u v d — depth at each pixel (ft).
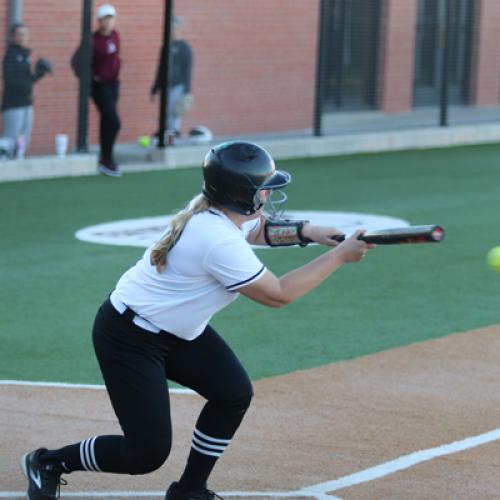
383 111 278.46
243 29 245.45
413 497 68.49
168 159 214.07
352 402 87.51
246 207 59.36
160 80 216.95
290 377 93.97
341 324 112.06
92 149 218.59
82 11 195.00
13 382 91.81
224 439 63.10
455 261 142.20
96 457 63.00
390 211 177.06
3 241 148.36
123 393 60.64
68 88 211.20
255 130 251.39
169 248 59.11
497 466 74.02
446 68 262.88
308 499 67.31
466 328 111.45
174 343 61.41
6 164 190.90
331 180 207.10
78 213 168.55
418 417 84.12
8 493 68.49
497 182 210.59
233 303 119.75
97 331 61.36
